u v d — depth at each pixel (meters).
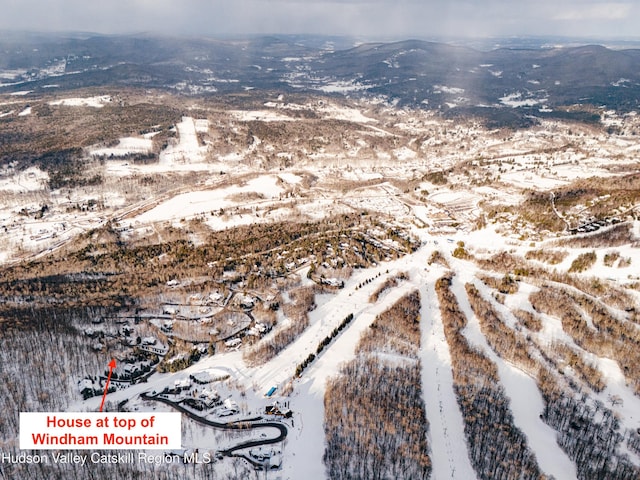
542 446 135.50
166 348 169.12
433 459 127.44
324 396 145.75
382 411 139.25
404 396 148.62
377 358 167.25
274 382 152.00
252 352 167.00
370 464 120.12
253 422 133.25
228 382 150.25
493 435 135.62
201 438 127.25
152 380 151.75
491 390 155.62
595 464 128.25
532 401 153.25
